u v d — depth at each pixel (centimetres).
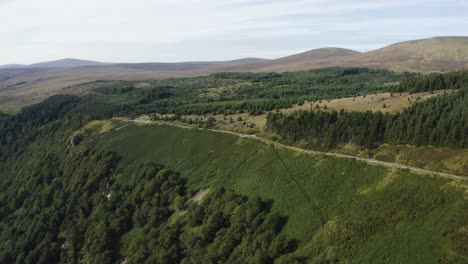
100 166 14550
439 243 6500
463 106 10012
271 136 12581
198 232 9550
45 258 11781
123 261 10312
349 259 6981
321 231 7894
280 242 7856
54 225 13038
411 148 9338
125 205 12081
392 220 7338
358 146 10225
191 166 12606
